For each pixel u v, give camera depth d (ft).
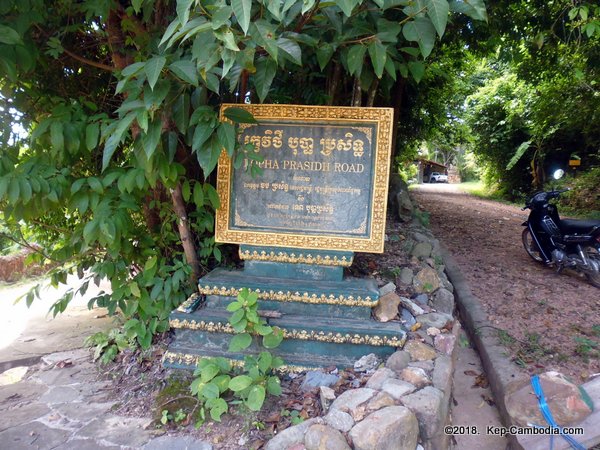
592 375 9.43
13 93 10.27
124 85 7.42
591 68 22.18
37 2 8.39
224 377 9.17
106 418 9.23
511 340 11.50
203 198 10.39
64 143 8.75
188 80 7.05
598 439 7.30
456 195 57.26
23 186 8.20
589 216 32.63
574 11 12.51
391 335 9.78
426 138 46.75
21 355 12.92
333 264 10.83
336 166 10.44
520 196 51.78
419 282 13.03
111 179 9.09
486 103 53.52
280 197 10.71
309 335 9.98
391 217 21.20
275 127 10.55
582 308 13.57
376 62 7.63
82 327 15.40
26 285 23.07
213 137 8.39
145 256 11.64
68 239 11.52
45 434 8.67
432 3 6.39
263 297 10.61
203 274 12.06
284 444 7.34
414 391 8.09
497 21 18.44
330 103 12.98
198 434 8.47
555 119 36.58
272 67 8.37
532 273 17.44
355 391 8.18
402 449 6.93
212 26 5.90
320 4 6.97
